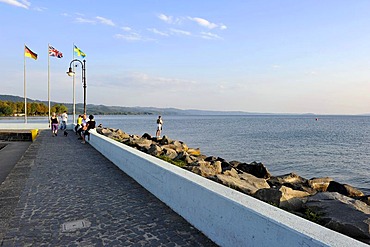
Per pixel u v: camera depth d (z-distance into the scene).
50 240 4.61
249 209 3.79
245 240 3.84
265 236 3.49
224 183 8.87
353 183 16.41
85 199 6.70
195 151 21.91
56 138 21.48
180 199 5.68
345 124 94.50
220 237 4.39
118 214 5.74
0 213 5.79
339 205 6.67
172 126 75.94
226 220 4.25
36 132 25.88
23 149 18.11
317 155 25.95
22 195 6.99
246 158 24.16
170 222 5.34
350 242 2.77
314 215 6.34
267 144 34.03
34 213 5.79
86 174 9.36
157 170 6.86
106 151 12.79
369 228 5.39
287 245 3.16
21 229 5.02
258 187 10.33
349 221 5.71
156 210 5.97
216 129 62.50
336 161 23.06
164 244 4.46
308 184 12.43
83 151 14.75
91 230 4.98
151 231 4.94
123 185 7.99
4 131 27.14
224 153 26.78
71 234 4.82
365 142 36.72
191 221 5.24
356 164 21.89
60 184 8.06
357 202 7.14
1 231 4.94
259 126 77.38
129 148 9.95
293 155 25.84
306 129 64.06
